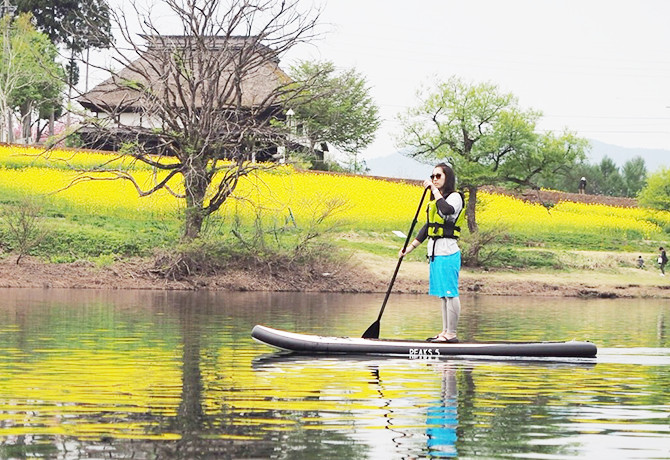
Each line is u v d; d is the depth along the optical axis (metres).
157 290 24.03
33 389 7.37
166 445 5.48
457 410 6.81
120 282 24.59
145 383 7.77
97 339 11.23
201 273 25.84
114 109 25.78
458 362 9.71
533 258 35.12
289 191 35.00
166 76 25.64
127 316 14.98
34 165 37.38
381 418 6.45
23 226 25.81
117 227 29.70
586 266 35.56
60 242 26.75
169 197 32.47
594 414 6.72
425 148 40.16
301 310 17.78
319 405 6.90
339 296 23.83
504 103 38.97
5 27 60.56
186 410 6.57
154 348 10.43
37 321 13.59
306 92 30.17
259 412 6.56
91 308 16.55
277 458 5.23
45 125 73.56
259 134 26.02
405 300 22.50
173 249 25.81
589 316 18.80
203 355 9.88
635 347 11.90
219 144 26.36
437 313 17.58
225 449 5.41
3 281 23.44
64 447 5.40
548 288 30.58
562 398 7.43
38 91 63.00
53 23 71.12
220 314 16.08
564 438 5.88
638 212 51.91
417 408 6.87
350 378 8.34
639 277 34.97
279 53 26.44
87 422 6.10
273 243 28.64
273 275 26.42
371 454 5.39
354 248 32.41
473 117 39.03
